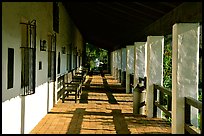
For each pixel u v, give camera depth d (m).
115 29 11.77
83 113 7.78
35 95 6.11
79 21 15.25
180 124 4.91
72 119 7.02
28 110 5.50
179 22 4.50
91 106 8.91
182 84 4.92
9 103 4.25
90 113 7.79
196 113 5.07
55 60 8.64
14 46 4.48
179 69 4.90
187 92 4.91
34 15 5.81
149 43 7.41
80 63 22.45
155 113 7.36
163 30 5.58
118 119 7.08
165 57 9.66
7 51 4.11
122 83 15.08
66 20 12.17
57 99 9.56
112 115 7.57
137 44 9.63
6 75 4.07
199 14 3.56
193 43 4.84
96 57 37.88
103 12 8.59
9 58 4.23
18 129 4.80
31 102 5.74
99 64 37.25
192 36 4.83
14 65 4.49
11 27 4.30
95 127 6.23
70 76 13.67
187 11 4.05
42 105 6.98
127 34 11.68
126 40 12.21
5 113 4.04
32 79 5.54
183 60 4.89
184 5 4.19
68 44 13.04
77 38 18.86
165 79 9.39
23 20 5.13
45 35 7.16
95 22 12.34
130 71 12.43
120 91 13.07
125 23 8.89
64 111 8.04
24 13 5.05
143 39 8.48
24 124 5.22
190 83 4.91
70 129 6.02
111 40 17.86
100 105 9.12
